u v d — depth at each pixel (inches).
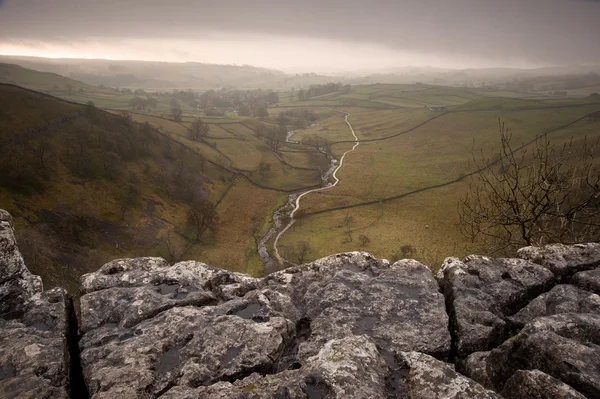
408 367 263.3
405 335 309.0
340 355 259.8
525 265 387.9
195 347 287.6
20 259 365.7
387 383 252.1
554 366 240.5
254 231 4315.9
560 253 402.9
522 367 257.9
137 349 283.4
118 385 244.2
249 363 272.8
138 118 7342.5
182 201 4749.0
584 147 588.4
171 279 401.4
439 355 298.2
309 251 3715.6
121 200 4163.4
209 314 334.3
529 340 257.4
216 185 5438.0
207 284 401.1
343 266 433.4
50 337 301.4
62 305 342.6
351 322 327.0
